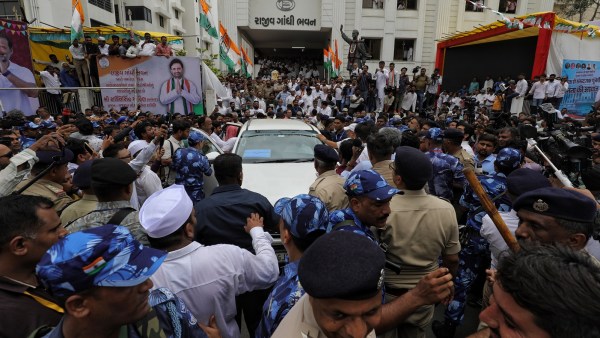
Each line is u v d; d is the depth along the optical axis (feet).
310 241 4.95
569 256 2.48
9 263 4.58
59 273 2.95
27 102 31.14
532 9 67.87
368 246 2.99
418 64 70.90
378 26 69.51
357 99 45.14
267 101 51.52
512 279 2.47
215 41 118.52
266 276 6.14
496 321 2.71
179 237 5.46
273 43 97.04
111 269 3.04
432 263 6.98
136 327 3.59
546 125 25.23
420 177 6.70
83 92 33.35
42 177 8.17
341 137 22.97
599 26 44.73
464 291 9.28
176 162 12.53
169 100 34.30
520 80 42.78
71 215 7.57
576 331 2.15
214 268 5.54
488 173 13.43
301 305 3.60
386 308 4.50
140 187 11.13
